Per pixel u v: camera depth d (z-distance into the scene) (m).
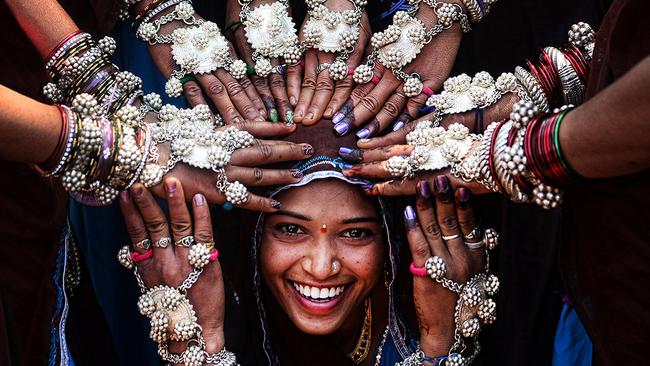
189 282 2.01
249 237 2.21
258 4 2.25
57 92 2.08
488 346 2.46
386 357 2.24
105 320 2.35
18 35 2.05
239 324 2.21
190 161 1.98
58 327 2.09
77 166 1.88
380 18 2.37
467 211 2.01
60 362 2.08
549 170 1.75
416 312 2.19
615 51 1.77
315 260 2.10
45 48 2.05
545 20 2.39
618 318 1.88
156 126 2.02
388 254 2.20
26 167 1.99
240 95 2.20
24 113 1.78
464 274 2.05
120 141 1.92
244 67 2.20
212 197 2.02
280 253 2.13
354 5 2.22
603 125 1.61
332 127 2.14
